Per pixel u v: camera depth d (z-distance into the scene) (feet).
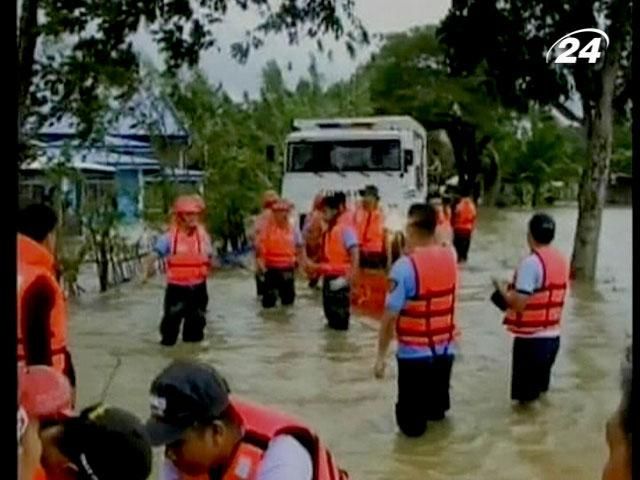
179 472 8.49
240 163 73.31
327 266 41.65
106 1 50.37
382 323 25.07
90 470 7.19
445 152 91.61
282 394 30.09
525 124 110.63
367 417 27.22
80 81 51.29
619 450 5.98
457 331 34.06
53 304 13.78
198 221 38.83
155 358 35.86
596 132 61.26
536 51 61.57
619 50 57.62
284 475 8.24
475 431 25.53
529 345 27.58
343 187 62.80
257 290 52.31
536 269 27.20
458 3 63.72
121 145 62.03
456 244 74.95
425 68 87.76
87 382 30.78
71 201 55.62
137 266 61.11
